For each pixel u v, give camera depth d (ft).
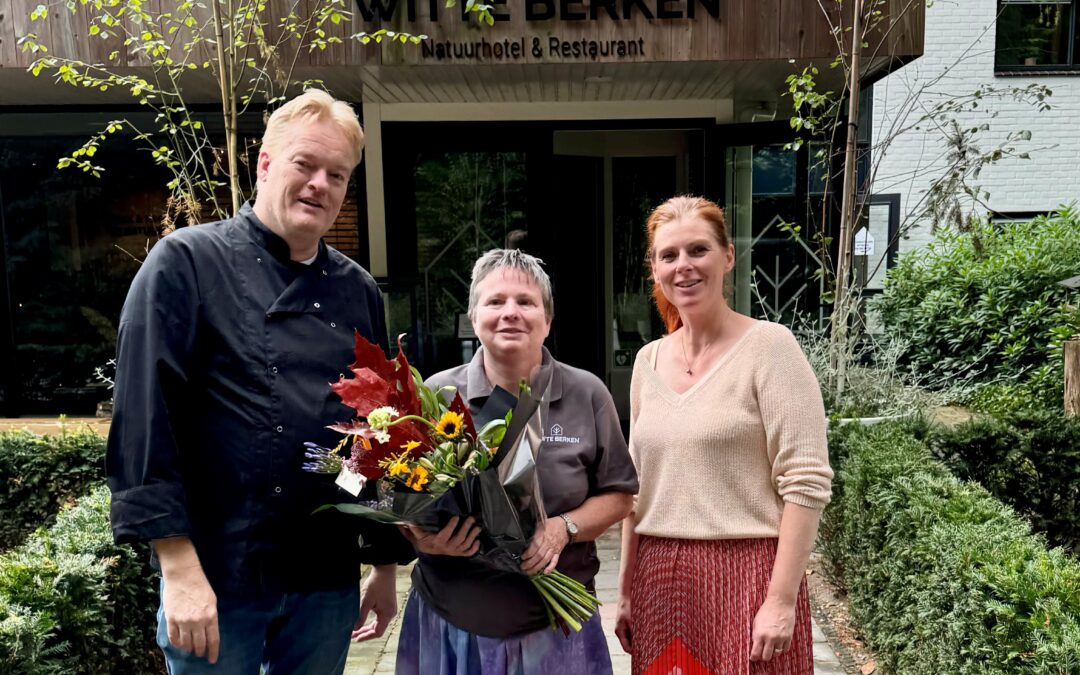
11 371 22.58
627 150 23.89
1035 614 5.54
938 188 15.24
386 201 20.79
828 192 16.90
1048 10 29.89
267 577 5.48
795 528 5.76
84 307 22.41
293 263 5.75
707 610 6.07
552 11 14.92
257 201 5.77
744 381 6.07
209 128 20.81
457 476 4.87
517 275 5.78
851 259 14.83
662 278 6.40
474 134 20.70
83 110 21.09
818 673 9.71
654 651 6.28
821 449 5.87
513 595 5.65
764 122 19.54
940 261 27.12
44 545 7.71
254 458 5.40
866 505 10.05
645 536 6.58
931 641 7.48
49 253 22.11
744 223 20.44
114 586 7.88
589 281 23.54
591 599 5.72
